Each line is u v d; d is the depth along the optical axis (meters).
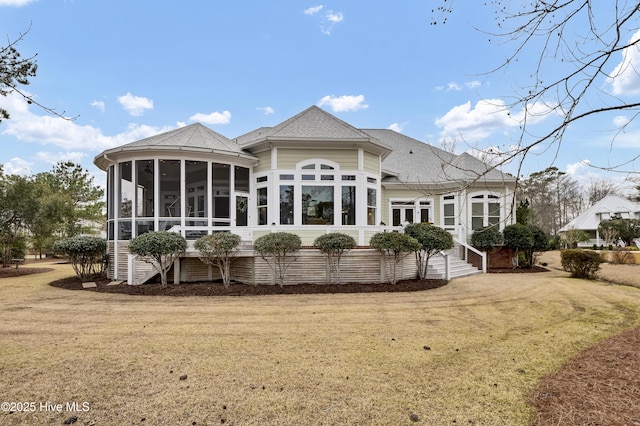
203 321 7.11
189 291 10.32
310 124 15.30
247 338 5.96
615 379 4.28
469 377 4.36
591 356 5.11
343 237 11.17
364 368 4.63
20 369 4.59
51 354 5.15
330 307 8.43
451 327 6.66
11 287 11.63
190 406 3.62
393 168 20.86
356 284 11.52
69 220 21.41
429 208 19.67
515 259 17.95
